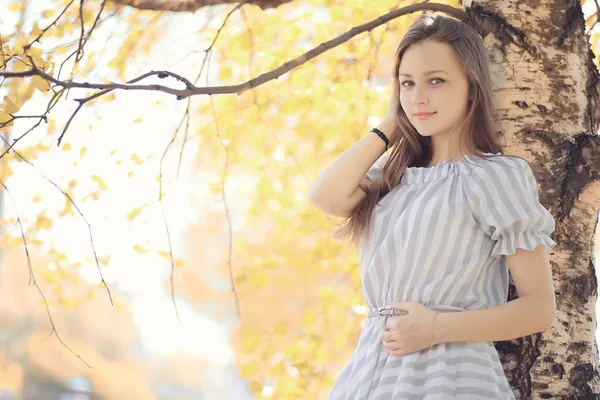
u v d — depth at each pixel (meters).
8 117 3.12
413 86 2.54
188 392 15.63
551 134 2.88
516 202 2.31
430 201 2.39
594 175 2.84
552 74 2.92
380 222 2.48
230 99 4.80
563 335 2.76
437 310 2.31
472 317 2.25
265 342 4.87
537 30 2.94
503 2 2.96
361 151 2.60
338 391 2.43
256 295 7.24
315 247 4.89
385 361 2.34
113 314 14.41
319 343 4.77
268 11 4.66
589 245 2.88
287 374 4.70
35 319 13.63
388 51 4.53
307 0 4.58
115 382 14.56
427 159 2.63
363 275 2.48
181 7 4.11
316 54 2.76
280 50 4.69
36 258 11.16
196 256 11.34
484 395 2.23
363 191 2.63
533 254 2.31
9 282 12.57
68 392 13.92
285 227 5.22
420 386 2.25
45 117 2.74
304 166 5.12
